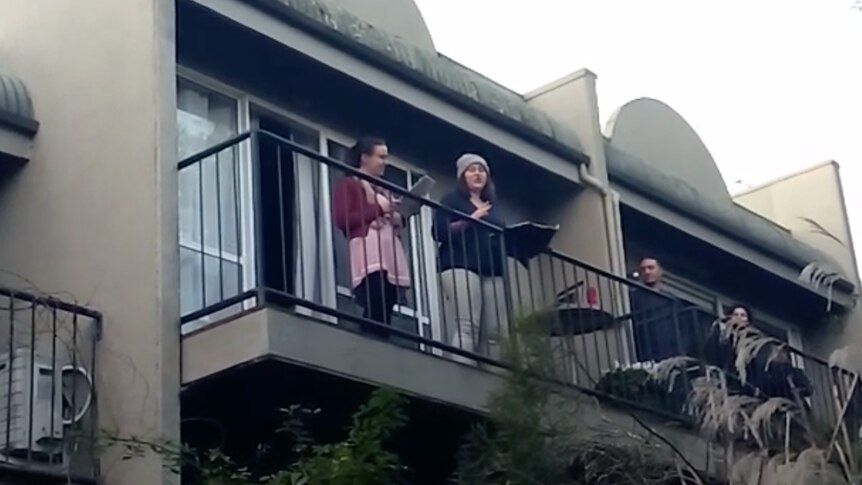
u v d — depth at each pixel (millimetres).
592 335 10688
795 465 7426
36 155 9180
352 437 6699
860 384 8125
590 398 8344
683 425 9469
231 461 7457
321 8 10180
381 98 10617
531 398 7141
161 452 7031
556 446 7281
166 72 8742
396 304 9102
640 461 7727
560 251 11875
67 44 9266
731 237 13641
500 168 11695
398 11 11602
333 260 9469
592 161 12031
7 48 9594
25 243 9000
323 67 10141
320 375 8023
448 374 8695
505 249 9414
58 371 8031
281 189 8602
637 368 9773
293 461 7867
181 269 8969
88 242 8656
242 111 9844
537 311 7852
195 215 9227
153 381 7969
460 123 11078
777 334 14539
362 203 8742
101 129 8859
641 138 13570
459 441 8977
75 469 7887
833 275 9883
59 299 8367
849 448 7566
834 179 15188
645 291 10742
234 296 8508
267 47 9867
